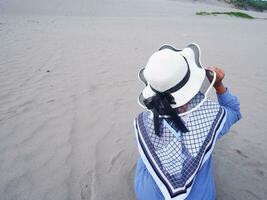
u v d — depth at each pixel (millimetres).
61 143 3643
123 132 3932
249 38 13070
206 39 11883
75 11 24359
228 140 3730
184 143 1832
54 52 8016
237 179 3041
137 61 7512
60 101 4824
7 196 2812
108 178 3082
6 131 3865
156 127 1846
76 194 2863
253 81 6188
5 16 17141
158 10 30188
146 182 2139
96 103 4797
